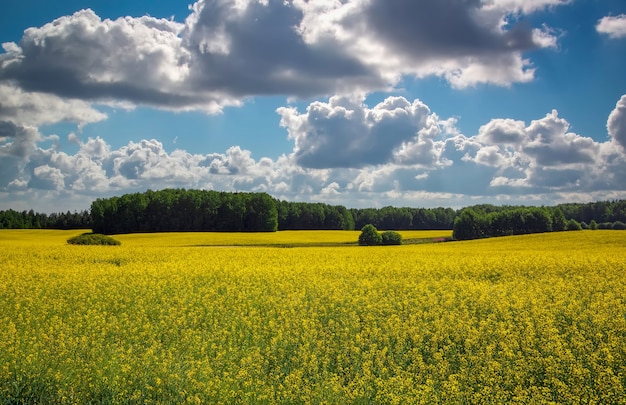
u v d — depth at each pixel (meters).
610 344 10.16
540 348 10.67
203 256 31.47
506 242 49.19
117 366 9.02
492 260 26.30
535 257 27.95
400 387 8.27
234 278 20.47
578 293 16.77
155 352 10.17
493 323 12.52
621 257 26.86
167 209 106.62
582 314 12.97
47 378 8.73
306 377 9.13
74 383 8.62
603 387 8.09
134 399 8.24
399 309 14.58
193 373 8.82
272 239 71.31
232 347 10.72
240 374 8.75
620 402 7.78
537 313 12.95
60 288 17.70
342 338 11.38
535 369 9.32
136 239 70.12
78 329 12.20
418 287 17.77
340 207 136.12
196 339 11.06
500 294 16.16
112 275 21.06
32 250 33.94
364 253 33.78
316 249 39.38
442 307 14.53
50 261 28.45
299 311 13.88
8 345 10.43
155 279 19.86
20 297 16.12
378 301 15.47
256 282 19.50
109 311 14.54
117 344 10.73
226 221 107.25
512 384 8.66
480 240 56.22
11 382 8.67
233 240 68.00
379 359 9.70
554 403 7.70
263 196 108.69
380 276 21.62
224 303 15.34
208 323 13.12
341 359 10.02
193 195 110.06
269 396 8.17
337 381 8.77
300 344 10.88
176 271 22.44
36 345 10.10
